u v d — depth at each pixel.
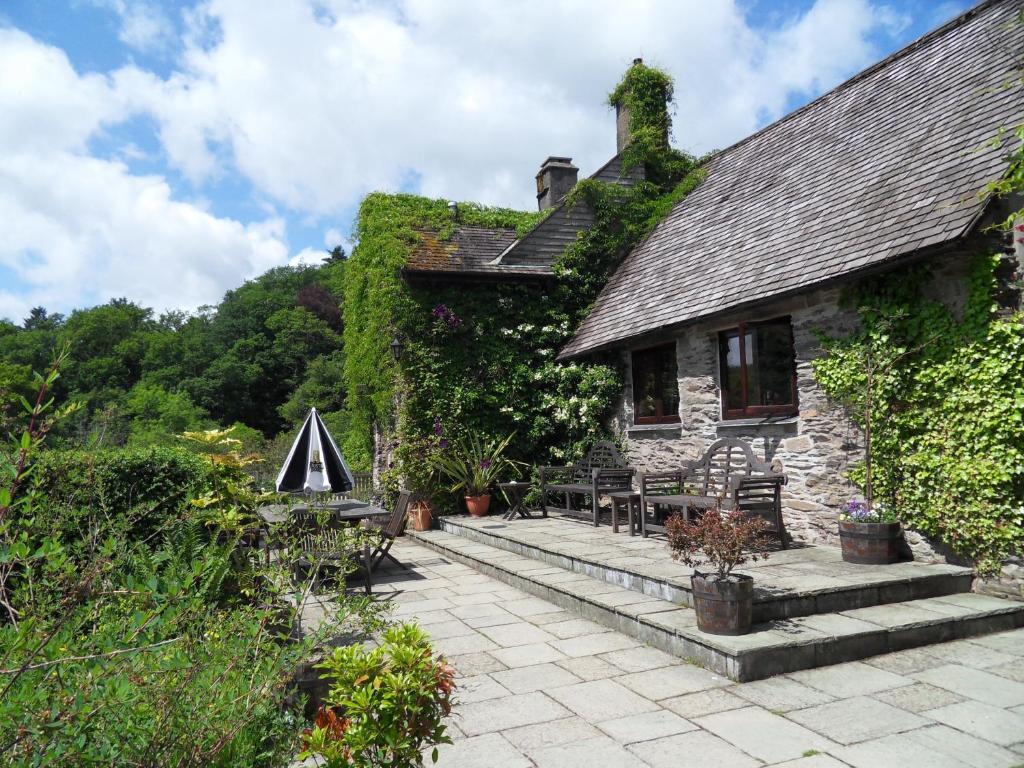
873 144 8.91
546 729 3.92
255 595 4.39
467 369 12.56
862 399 6.99
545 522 10.68
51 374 2.46
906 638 5.14
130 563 3.88
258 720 3.14
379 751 2.48
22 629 2.12
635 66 14.72
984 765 3.35
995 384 5.84
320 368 41.12
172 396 40.72
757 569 6.38
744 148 13.33
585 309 13.45
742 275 9.03
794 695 4.31
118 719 2.38
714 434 9.47
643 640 5.52
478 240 13.84
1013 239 5.88
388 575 8.44
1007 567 5.85
